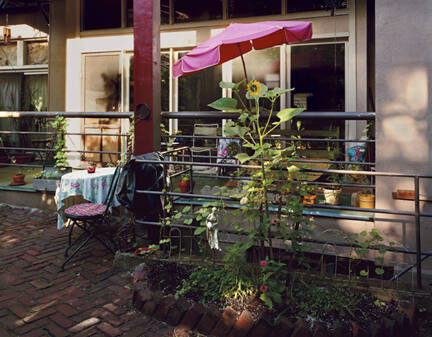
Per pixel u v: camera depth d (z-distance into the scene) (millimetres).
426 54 3250
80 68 8023
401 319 2525
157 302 2797
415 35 3270
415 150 3314
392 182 3385
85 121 7961
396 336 2488
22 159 8312
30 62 9617
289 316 2605
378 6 3346
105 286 3307
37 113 5645
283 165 2893
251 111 2920
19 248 4195
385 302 2777
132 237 3793
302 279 2926
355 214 3672
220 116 4340
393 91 3346
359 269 3887
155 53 3998
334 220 3711
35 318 2785
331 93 6582
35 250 4141
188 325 2656
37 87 9711
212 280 2969
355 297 2762
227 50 4543
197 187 5418
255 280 2809
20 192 5797
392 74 3340
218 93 7184
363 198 3762
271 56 6848
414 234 3338
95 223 4359
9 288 3262
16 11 9461
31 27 9398
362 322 2494
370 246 2957
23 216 5422
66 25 8086
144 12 3938
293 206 2771
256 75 6941
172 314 2715
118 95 7840
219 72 7160
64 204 4316
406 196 3301
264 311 2588
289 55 6750
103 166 7074
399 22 3299
